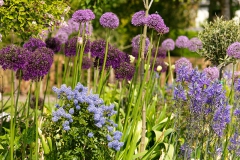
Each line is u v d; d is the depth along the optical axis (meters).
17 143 5.09
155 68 7.91
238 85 5.11
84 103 4.45
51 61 4.38
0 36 6.42
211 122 4.58
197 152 5.36
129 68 5.56
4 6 6.68
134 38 6.09
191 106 4.58
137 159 5.26
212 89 4.51
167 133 5.68
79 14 5.49
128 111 5.17
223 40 7.38
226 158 5.40
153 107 6.61
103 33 16.20
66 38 6.76
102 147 4.50
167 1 16.97
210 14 17.70
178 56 20.03
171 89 8.20
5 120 6.32
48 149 4.82
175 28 17.78
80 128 4.36
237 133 4.78
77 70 5.55
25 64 4.32
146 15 5.22
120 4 16.11
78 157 4.43
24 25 6.84
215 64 7.64
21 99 14.52
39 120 5.87
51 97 11.71
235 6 17.72
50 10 6.80
